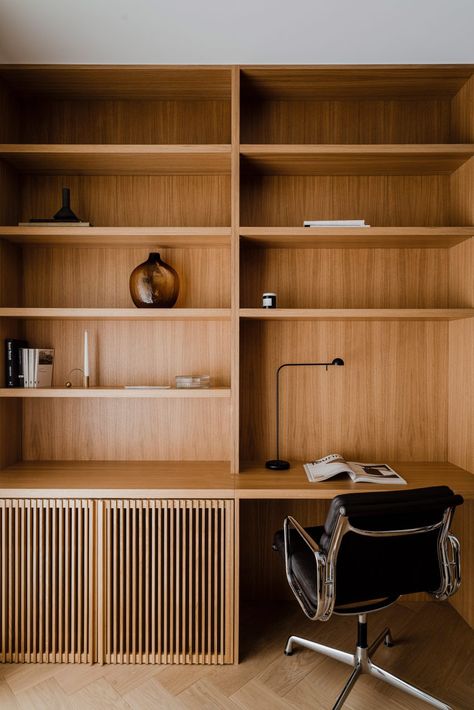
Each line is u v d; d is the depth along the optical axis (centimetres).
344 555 147
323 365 229
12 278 220
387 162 213
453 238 209
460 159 210
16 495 185
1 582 191
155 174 227
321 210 231
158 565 190
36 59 198
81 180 229
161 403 229
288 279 231
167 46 189
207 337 228
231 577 184
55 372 229
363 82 213
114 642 186
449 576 155
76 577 197
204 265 229
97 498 185
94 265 229
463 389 215
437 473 208
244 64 201
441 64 202
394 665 183
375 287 230
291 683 175
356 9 169
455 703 165
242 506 234
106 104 229
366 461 231
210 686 173
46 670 183
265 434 231
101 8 167
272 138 231
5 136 213
